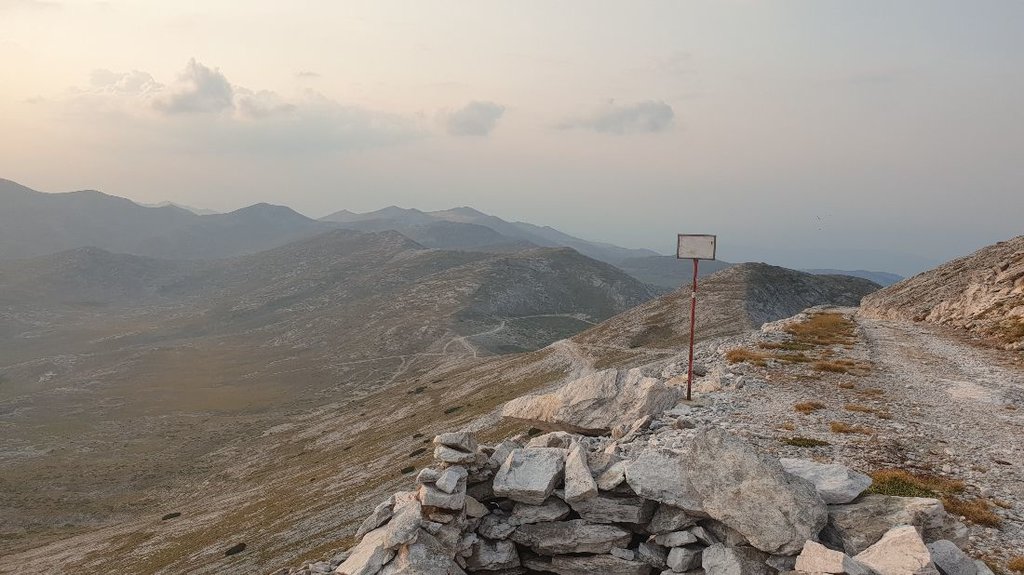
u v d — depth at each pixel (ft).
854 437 66.95
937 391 95.96
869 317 240.73
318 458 457.27
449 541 39.88
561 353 600.80
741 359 116.06
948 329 183.83
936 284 238.48
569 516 42.86
